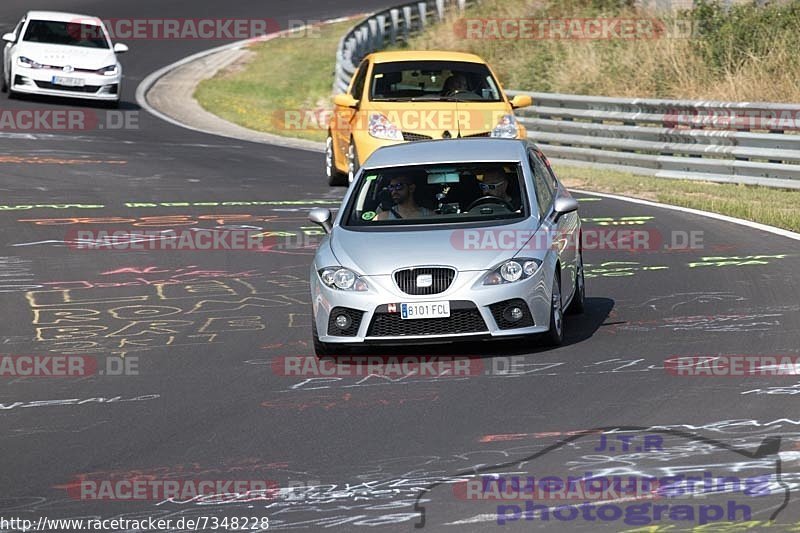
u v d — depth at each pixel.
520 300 34.94
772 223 58.34
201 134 97.94
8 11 162.12
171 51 145.00
